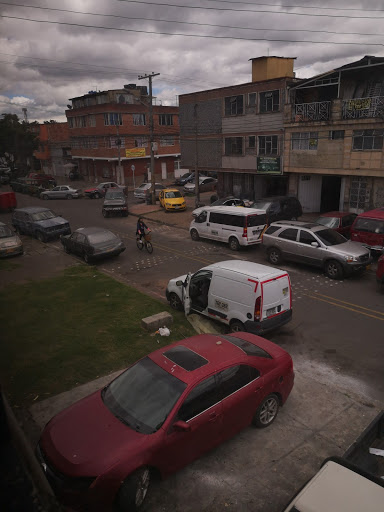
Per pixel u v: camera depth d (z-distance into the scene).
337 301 11.71
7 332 8.49
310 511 3.29
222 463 5.23
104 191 39.44
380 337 9.38
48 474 4.32
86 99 46.06
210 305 9.50
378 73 21.05
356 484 3.54
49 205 35.25
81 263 16.31
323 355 8.59
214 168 31.55
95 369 7.59
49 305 11.05
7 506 1.28
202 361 5.46
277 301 8.73
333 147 22.52
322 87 24.22
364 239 15.70
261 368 5.80
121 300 11.62
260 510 4.49
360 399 6.88
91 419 4.88
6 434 1.35
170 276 14.65
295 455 5.40
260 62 28.03
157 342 8.80
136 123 45.41
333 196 27.22
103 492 4.11
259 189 30.23
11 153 47.19
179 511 4.46
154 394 5.02
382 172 20.45
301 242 14.49
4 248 16.80
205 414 4.96
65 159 55.22
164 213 28.66
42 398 6.61
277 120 25.69
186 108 32.44
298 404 6.69
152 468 4.56
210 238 19.23
